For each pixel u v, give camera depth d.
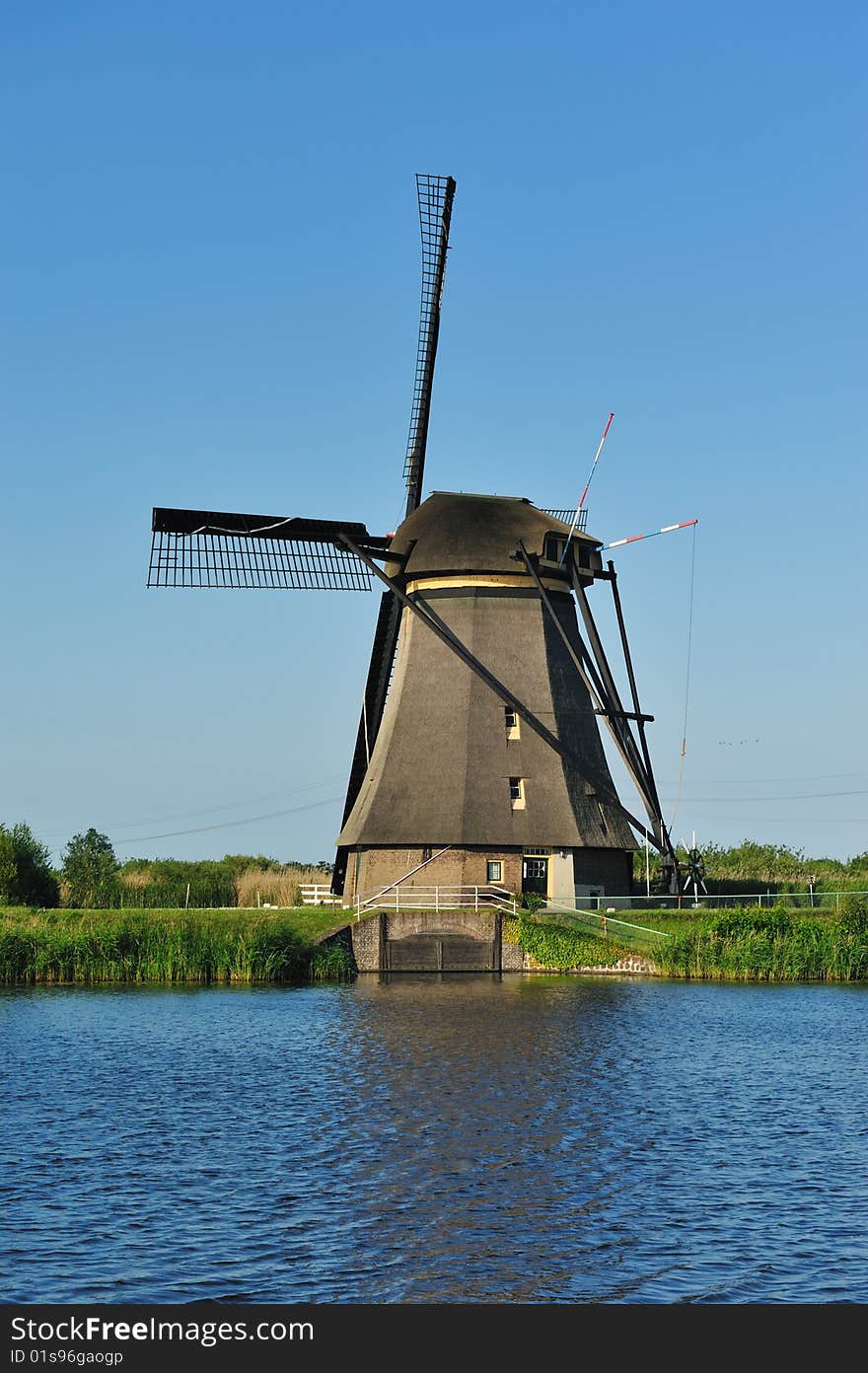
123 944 49.03
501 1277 17.84
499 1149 23.72
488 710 57.94
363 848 57.88
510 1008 41.50
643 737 58.41
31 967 48.38
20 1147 23.70
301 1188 21.31
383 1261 18.30
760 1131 25.27
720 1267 18.11
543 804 56.78
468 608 59.00
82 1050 33.66
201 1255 18.41
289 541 59.81
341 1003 42.44
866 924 52.66
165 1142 24.11
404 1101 27.64
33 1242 18.73
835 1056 33.53
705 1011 41.56
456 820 56.12
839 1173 22.36
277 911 54.09
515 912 53.69
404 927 52.34
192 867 87.19
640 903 56.56
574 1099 28.03
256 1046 34.38
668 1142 24.36
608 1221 19.83
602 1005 42.56
